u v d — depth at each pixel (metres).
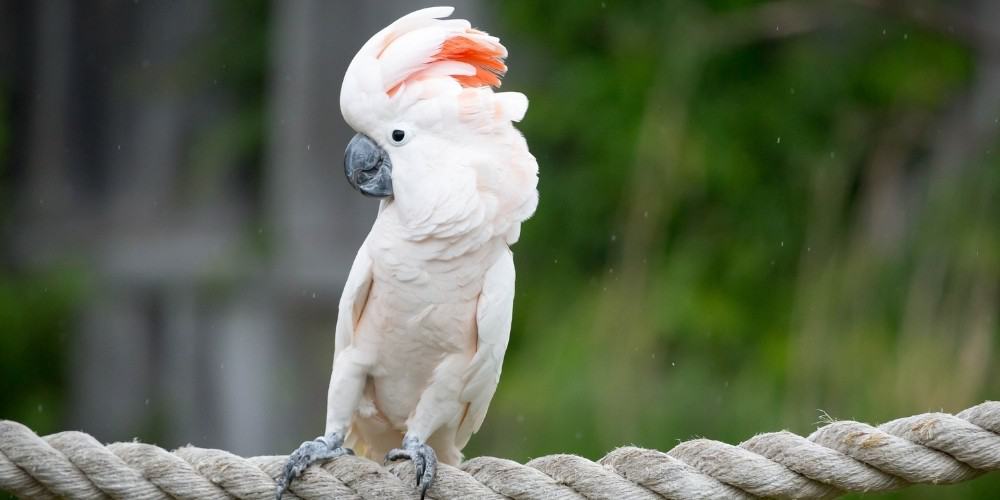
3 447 5.43
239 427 15.36
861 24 13.53
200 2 17.34
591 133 13.18
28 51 17.53
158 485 5.46
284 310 15.41
